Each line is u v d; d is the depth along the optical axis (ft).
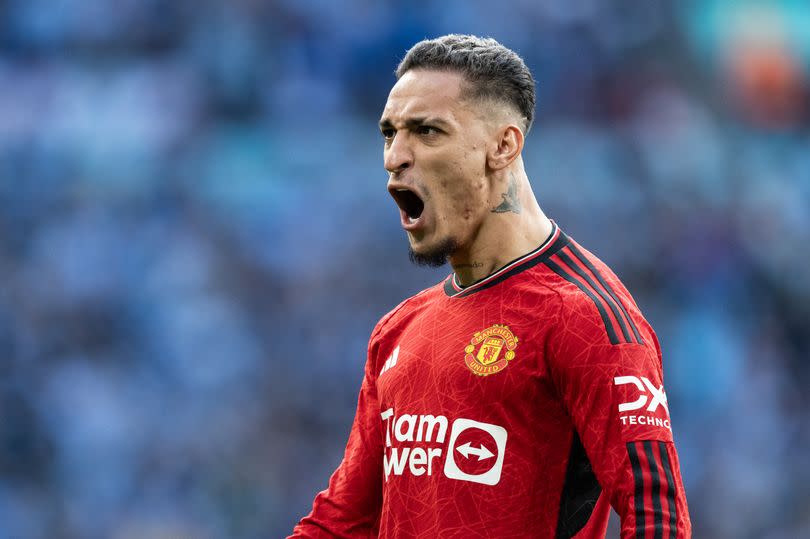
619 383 29.22
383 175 183.01
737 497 152.56
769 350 168.35
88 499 150.20
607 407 29.14
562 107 192.13
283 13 198.39
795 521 153.38
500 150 32.65
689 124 192.13
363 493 35.32
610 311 30.17
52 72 193.16
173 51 196.44
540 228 33.12
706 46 200.34
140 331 164.55
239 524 147.74
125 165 182.29
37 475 152.25
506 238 32.60
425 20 197.57
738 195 183.52
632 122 191.11
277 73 194.29
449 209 32.32
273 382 159.33
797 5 204.95
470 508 30.42
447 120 32.12
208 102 191.21
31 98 190.29
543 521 30.27
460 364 31.30
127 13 198.39
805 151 194.80
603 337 29.71
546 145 185.16
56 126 186.29
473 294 32.32
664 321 167.43
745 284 173.88
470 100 32.37
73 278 168.45
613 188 180.04
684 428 158.20
